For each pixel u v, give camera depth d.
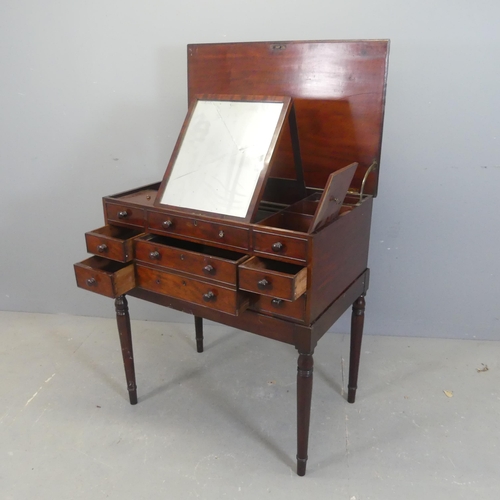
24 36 2.22
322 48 1.71
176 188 1.68
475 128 2.01
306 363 1.51
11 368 2.23
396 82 2.00
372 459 1.71
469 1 1.86
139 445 1.79
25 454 1.75
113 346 2.42
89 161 2.40
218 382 2.15
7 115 2.36
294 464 1.71
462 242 2.21
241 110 1.66
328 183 1.35
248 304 1.55
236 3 2.03
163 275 1.65
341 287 1.65
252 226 1.48
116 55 2.20
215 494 1.59
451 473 1.65
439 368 2.19
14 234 2.58
